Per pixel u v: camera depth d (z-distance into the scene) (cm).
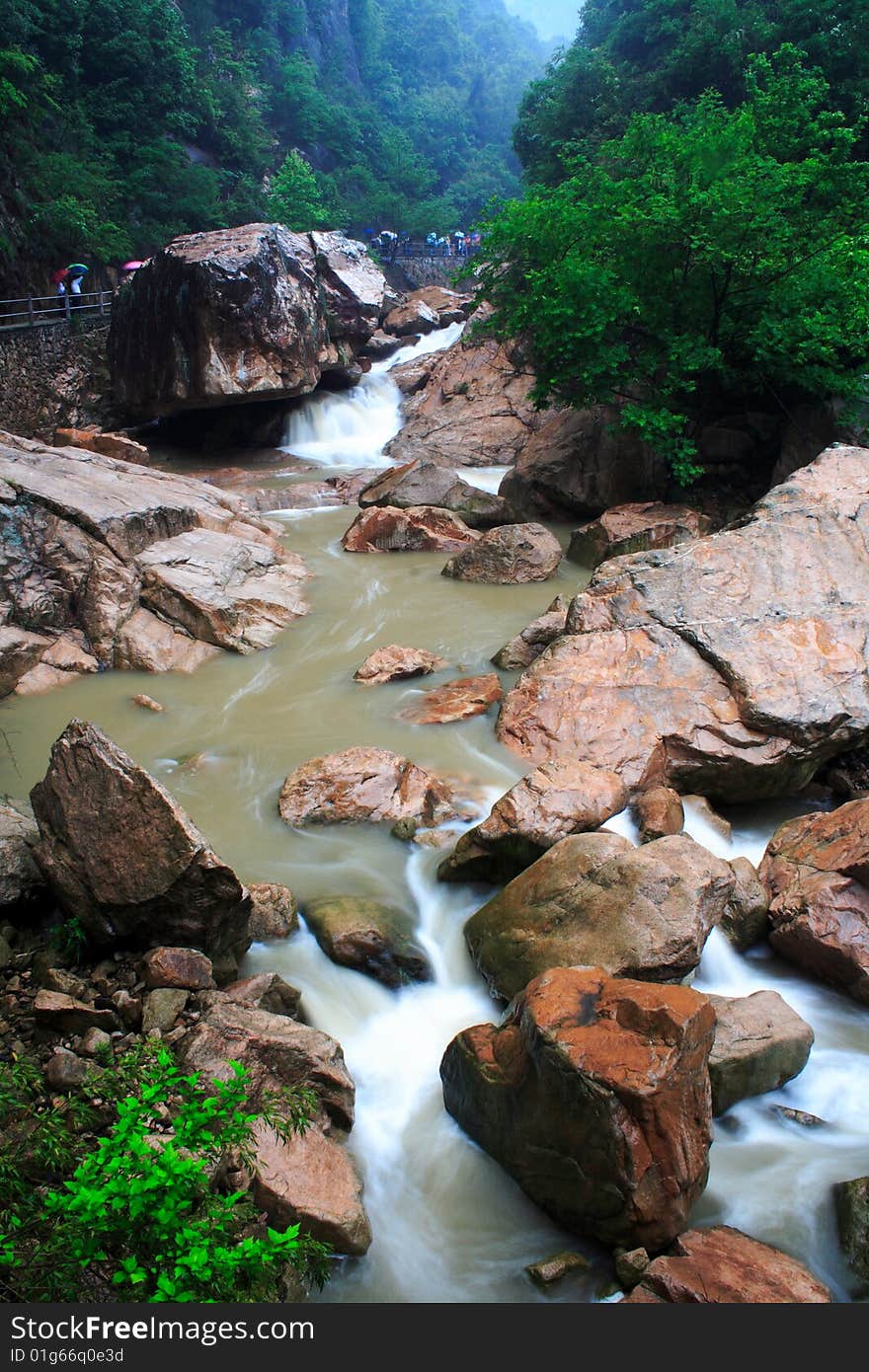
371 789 760
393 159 5950
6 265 2644
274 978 562
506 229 1505
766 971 632
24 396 2288
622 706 835
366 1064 546
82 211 2895
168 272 2098
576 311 1443
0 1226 329
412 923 644
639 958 538
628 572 975
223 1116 370
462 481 1617
